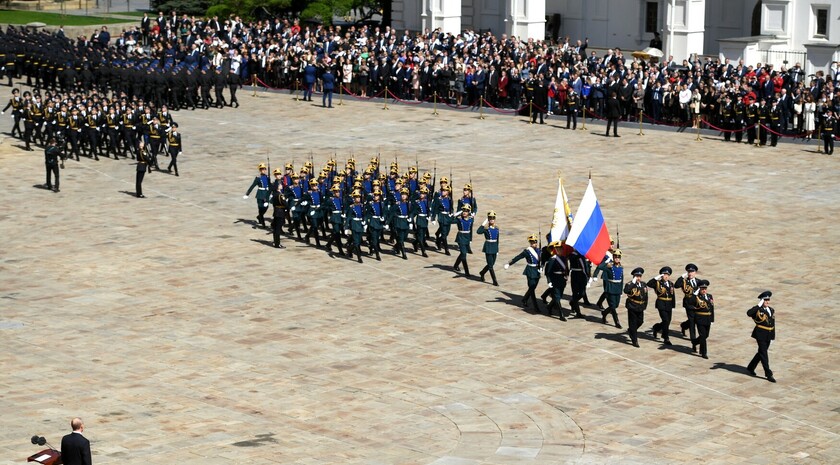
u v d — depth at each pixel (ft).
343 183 166.50
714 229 170.40
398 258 161.79
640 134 228.84
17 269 155.22
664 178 197.88
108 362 122.31
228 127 240.94
